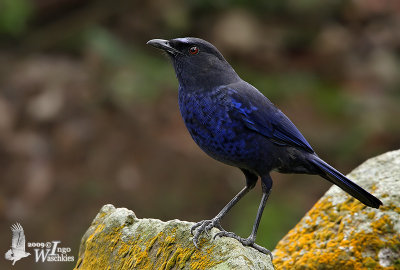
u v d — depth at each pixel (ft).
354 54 53.11
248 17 54.08
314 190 43.24
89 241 23.65
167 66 49.96
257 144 25.41
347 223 25.29
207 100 25.62
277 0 55.36
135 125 46.55
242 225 40.45
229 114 25.32
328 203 26.40
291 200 42.24
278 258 25.48
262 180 25.70
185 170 43.98
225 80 26.13
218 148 25.73
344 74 51.62
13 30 51.85
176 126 46.50
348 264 24.21
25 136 46.39
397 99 49.62
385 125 46.88
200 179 43.60
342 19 56.08
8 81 49.88
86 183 43.50
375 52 53.31
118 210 23.80
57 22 54.19
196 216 41.73
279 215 40.86
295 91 49.47
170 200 42.52
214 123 25.49
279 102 48.47
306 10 55.26
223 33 52.54
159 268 21.67
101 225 23.76
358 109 48.11
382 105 48.67
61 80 49.60
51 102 47.93
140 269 21.95
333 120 47.42
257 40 52.65
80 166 44.70
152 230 22.68
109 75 49.11
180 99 26.43
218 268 20.49
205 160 44.52
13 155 45.34
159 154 44.78
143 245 22.47
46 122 47.14
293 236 26.13
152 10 53.16
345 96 49.29
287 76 50.90
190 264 21.34
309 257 24.76
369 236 24.53
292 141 25.89
